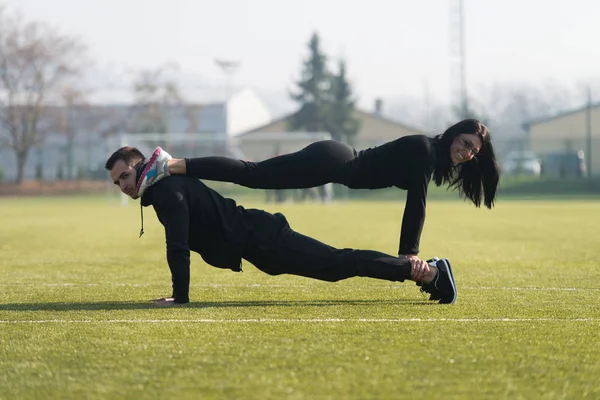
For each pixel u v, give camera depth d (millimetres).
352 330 7402
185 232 8836
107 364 6215
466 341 6934
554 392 5516
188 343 6859
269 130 85875
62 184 70688
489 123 94250
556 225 27156
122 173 8812
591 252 16984
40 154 79125
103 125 87375
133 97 92375
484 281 11625
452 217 32969
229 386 5605
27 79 74812
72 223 29562
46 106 76625
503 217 32688
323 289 10484
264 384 5648
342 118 85125
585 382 5750
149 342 6918
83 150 91938
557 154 63375
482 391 5523
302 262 8805
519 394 5465
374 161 9070
